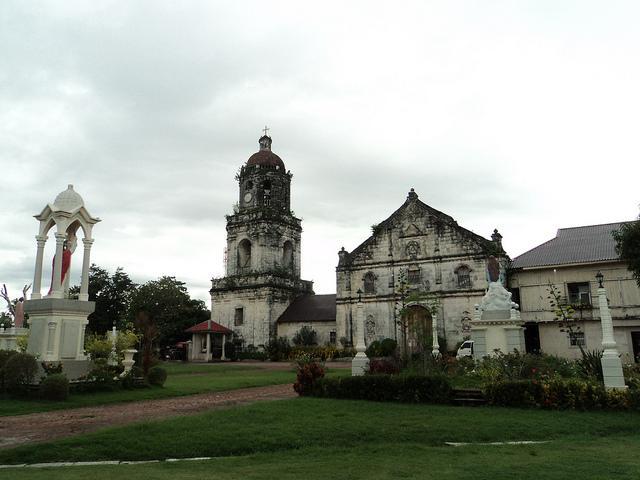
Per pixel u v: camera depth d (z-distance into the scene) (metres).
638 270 29.20
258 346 59.22
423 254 49.19
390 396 17.64
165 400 19.58
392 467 9.47
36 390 18.69
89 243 24.62
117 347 24.44
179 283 69.00
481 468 9.31
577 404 15.88
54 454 10.61
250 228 63.34
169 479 8.55
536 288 41.03
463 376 21.12
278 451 11.22
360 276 52.06
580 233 44.56
